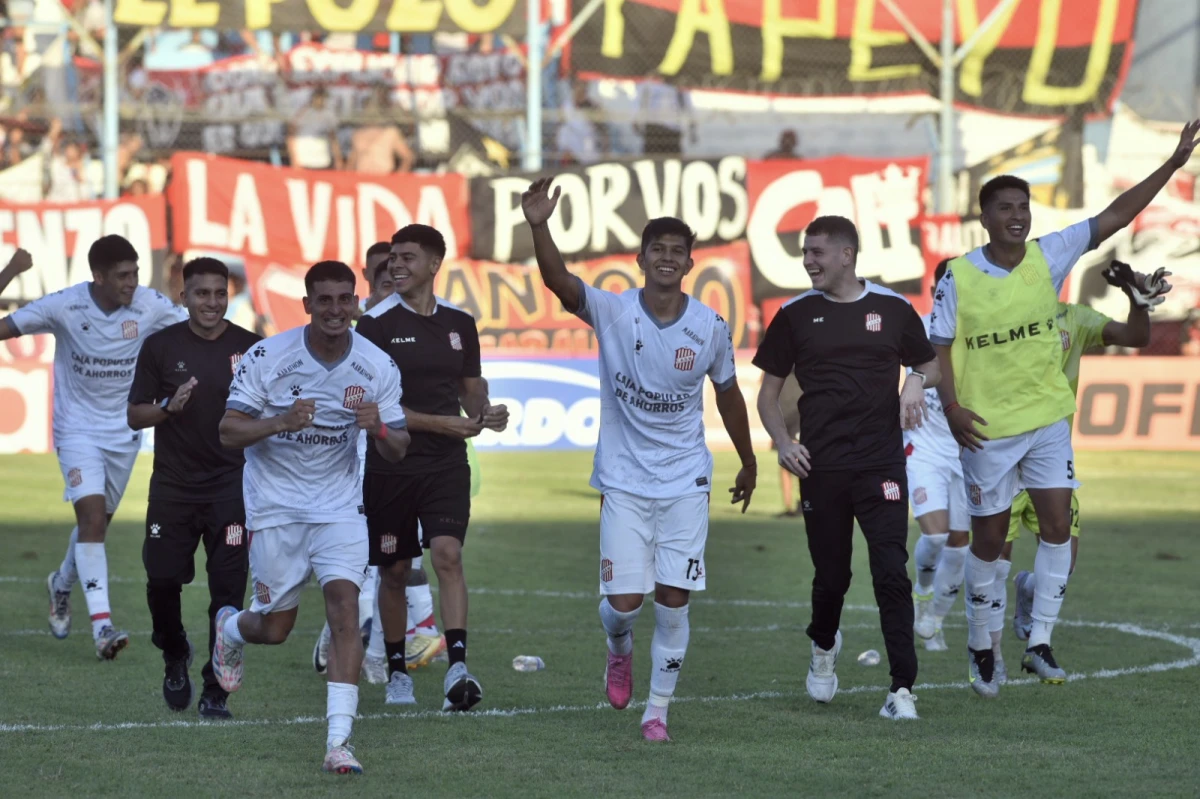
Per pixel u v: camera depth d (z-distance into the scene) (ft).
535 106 190.60
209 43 206.18
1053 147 203.00
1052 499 72.49
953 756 58.59
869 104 200.44
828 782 54.49
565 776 55.31
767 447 203.00
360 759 57.88
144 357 70.44
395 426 58.80
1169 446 198.29
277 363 57.31
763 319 195.72
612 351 62.69
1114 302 200.64
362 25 184.03
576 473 184.65
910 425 66.44
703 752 59.41
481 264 191.83
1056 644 86.17
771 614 98.02
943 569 84.94
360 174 189.47
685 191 193.16
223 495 70.38
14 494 163.63
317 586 110.32
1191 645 85.61
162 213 183.73
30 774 55.21
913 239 194.29
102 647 79.00
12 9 201.57
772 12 194.80
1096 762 57.52
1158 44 210.59
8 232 182.80
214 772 55.57
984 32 198.08
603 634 90.02
